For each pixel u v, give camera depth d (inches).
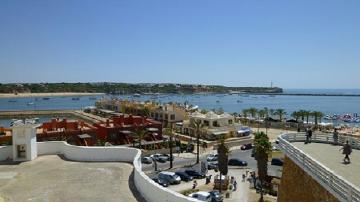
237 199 1819.6
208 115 3954.2
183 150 3181.6
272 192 1902.1
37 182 545.0
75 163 671.8
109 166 643.5
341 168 855.7
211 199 1723.7
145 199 465.1
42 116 6520.7
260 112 5585.6
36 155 731.4
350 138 1197.1
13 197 474.9
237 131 3882.9
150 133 3351.4
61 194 486.3
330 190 688.4
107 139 3073.3
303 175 906.7
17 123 715.4
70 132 2805.1
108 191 498.6
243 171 2452.0
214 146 3358.8
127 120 3353.8
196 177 2273.6
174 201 401.1
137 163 581.3
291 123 4690.0
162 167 2532.0
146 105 5260.8
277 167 2445.9
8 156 713.6
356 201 577.9
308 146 1184.8
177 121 4611.2
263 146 1904.5
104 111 6161.4
